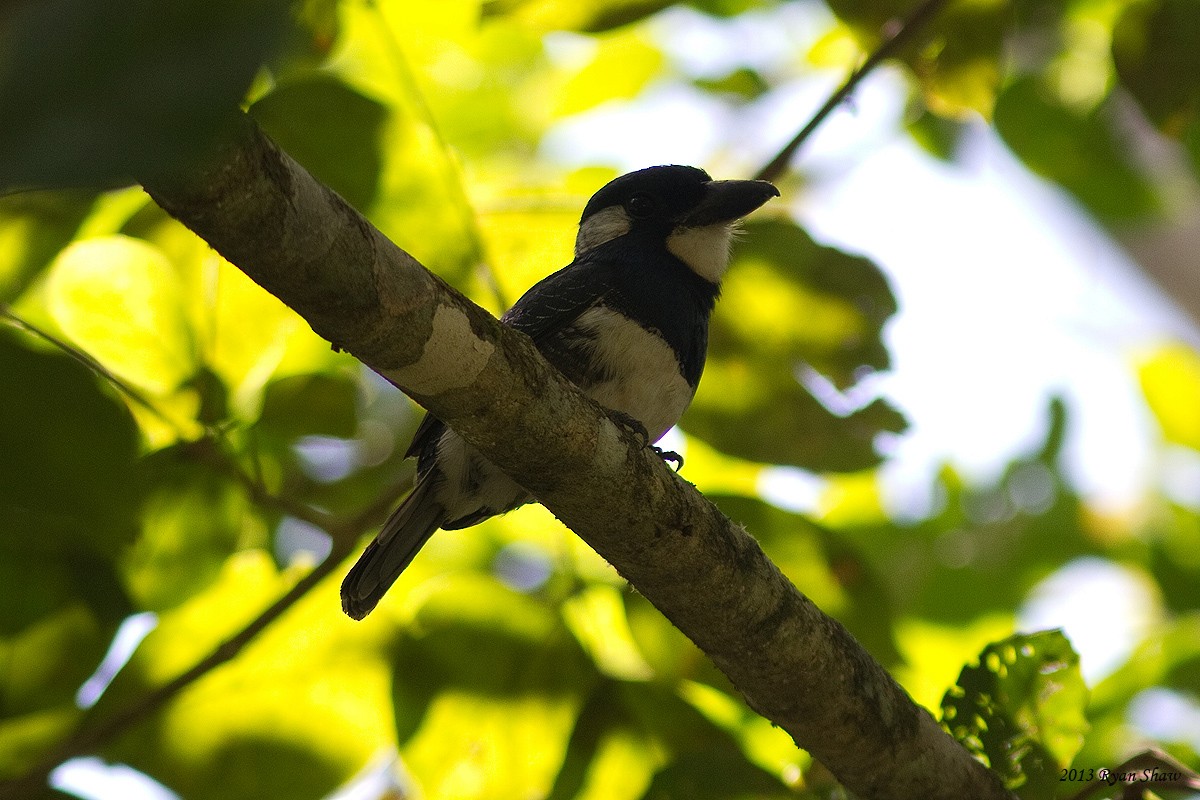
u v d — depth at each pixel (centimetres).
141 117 216
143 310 783
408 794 902
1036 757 709
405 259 516
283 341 822
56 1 218
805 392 926
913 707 690
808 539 842
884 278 916
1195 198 1378
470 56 1345
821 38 1255
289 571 882
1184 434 1349
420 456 798
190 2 221
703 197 883
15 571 796
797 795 743
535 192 958
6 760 838
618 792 796
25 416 666
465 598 825
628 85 1345
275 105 802
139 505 688
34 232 820
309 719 844
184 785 827
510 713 816
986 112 1001
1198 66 918
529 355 566
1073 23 1170
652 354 792
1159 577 1272
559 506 617
